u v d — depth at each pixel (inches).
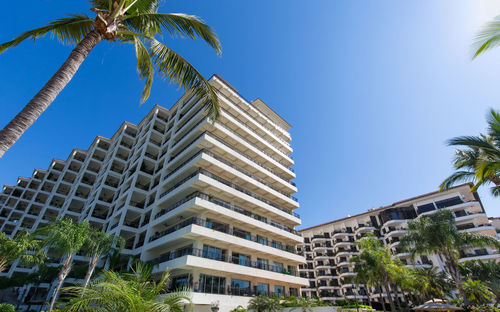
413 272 1398.9
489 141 593.9
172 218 1102.4
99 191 1592.0
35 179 2452.0
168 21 347.9
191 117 1483.8
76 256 1215.6
